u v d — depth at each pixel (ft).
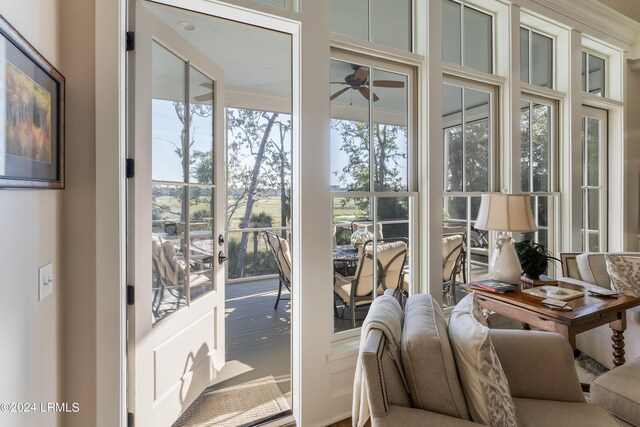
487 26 9.72
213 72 7.57
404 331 4.25
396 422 3.53
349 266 7.41
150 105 5.67
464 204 9.18
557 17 10.41
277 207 18.13
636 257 8.00
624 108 12.43
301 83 6.27
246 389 7.68
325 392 6.49
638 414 4.60
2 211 3.12
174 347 6.29
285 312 13.04
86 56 4.72
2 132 2.96
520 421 4.20
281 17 6.03
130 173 5.32
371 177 7.59
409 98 8.08
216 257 7.80
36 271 3.84
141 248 5.45
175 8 5.74
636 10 12.02
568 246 11.00
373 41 7.64
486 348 3.82
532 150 10.58
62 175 4.35
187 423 6.49
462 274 9.18
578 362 8.65
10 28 3.08
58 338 4.45
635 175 12.84
